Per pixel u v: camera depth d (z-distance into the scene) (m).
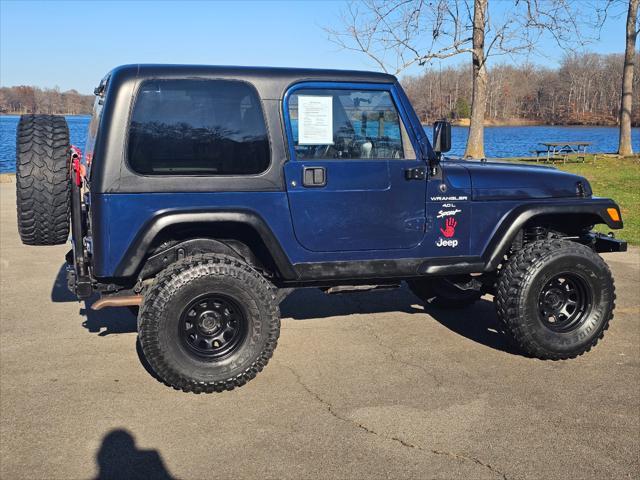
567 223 5.44
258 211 4.32
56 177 4.49
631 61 23.88
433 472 3.36
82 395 4.24
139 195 4.10
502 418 3.95
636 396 4.29
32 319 5.80
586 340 4.87
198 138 4.21
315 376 4.58
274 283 4.76
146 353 4.14
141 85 4.12
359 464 3.43
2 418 3.91
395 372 4.66
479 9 17.11
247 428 3.82
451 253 4.80
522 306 4.74
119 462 3.45
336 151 4.50
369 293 6.81
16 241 9.25
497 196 4.86
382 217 4.59
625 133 24.38
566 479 3.31
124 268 4.09
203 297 4.17
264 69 4.35
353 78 4.50
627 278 7.40
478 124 18.06
